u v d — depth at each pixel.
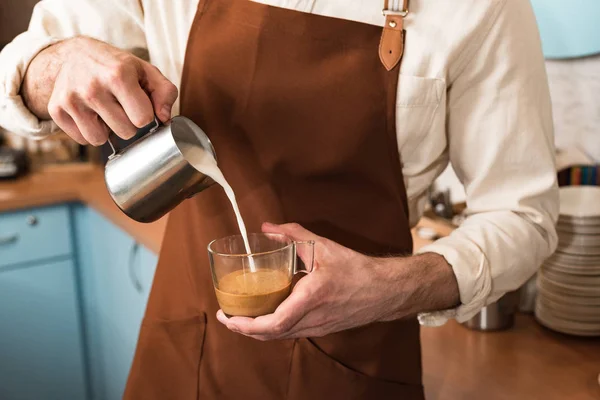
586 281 1.21
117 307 2.13
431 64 0.91
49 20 1.01
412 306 0.87
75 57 0.80
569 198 1.28
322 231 0.99
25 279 2.23
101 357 2.38
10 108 0.89
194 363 1.05
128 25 1.01
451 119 0.96
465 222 0.98
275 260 0.79
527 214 0.95
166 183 0.80
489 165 0.94
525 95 0.92
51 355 2.36
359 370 1.02
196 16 0.96
